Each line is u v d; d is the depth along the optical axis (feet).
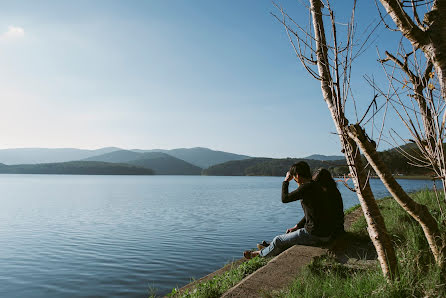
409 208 9.46
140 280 36.37
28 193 247.09
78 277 38.22
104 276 38.32
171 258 46.42
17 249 55.06
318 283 12.00
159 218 98.58
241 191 287.89
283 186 17.89
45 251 53.31
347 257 15.98
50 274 39.96
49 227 81.25
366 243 18.03
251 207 136.98
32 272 40.96
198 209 128.36
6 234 70.54
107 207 139.03
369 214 9.41
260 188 350.64
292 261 15.06
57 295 32.32
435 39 8.16
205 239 61.36
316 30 9.78
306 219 17.52
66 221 93.04
